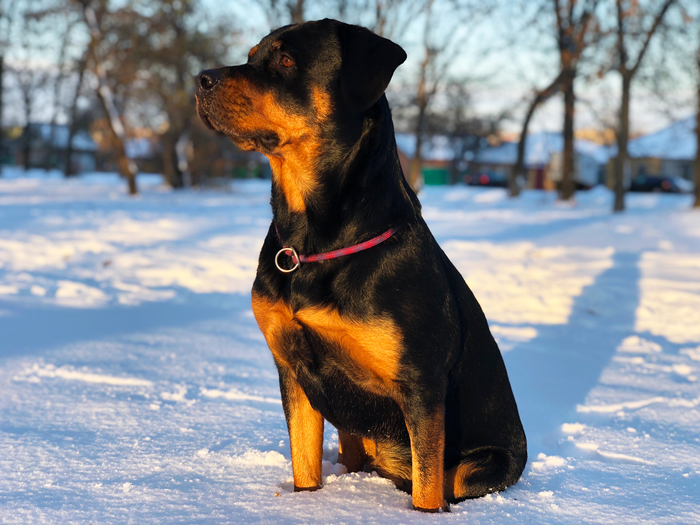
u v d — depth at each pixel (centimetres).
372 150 135
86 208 819
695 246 523
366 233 132
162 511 128
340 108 136
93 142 3234
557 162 2517
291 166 137
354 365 134
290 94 136
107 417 171
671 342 270
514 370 224
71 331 249
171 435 162
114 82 1381
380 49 135
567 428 176
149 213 770
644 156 2081
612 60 934
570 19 989
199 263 421
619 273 405
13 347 223
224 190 1478
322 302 131
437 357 132
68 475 141
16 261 404
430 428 131
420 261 134
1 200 922
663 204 1124
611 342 267
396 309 129
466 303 146
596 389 206
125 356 220
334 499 135
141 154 2027
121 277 374
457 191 1574
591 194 1480
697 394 201
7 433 158
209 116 137
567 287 365
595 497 138
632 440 166
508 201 1222
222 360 222
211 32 1392
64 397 182
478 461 142
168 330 261
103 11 1280
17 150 3133
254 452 152
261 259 141
